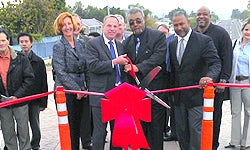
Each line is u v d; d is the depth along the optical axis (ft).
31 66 16.10
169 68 14.76
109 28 13.78
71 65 15.16
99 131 13.94
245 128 17.02
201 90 13.75
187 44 13.62
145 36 14.12
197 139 13.96
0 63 15.28
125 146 11.72
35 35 93.81
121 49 14.33
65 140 11.96
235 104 17.12
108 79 13.65
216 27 15.49
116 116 11.76
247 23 16.35
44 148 18.69
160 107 14.56
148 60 13.79
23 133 15.90
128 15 14.15
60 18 15.24
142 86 12.18
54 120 25.05
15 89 15.44
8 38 15.29
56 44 15.24
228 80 15.84
